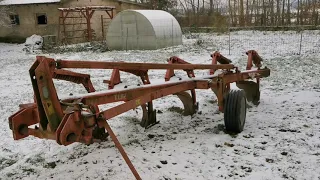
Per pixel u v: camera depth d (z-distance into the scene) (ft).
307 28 102.17
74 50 78.43
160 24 74.90
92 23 101.60
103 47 79.36
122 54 67.51
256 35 94.58
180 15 144.25
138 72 20.22
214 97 29.53
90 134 12.31
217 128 21.20
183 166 16.08
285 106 26.13
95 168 15.85
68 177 15.23
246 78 24.90
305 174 15.15
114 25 77.15
